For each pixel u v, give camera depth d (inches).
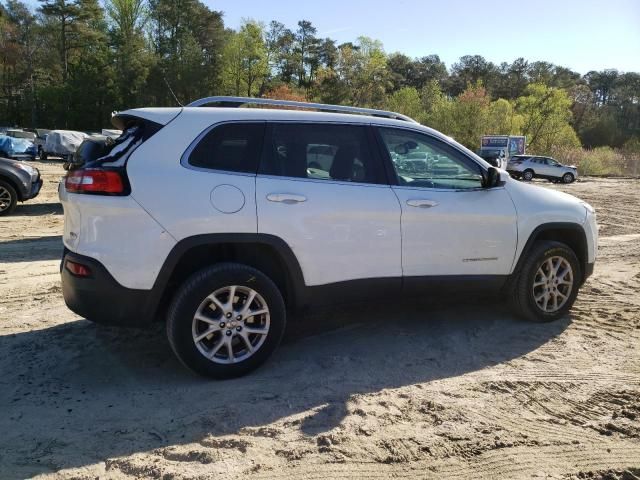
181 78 2477.9
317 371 154.6
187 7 2844.5
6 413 128.9
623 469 110.1
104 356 163.5
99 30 2960.1
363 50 2896.2
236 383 146.0
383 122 170.1
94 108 2593.5
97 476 104.6
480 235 176.9
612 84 5007.4
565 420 129.1
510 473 107.8
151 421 125.7
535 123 2256.4
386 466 109.3
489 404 136.0
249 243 147.6
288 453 112.9
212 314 145.1
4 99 3115.2
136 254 136.6
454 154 179.2
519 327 191.0
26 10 3100.4
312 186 154.2
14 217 439.8
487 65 4746.6
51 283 245.0
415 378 150.9
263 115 154.4
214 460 109.9
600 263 308.0
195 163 144.2
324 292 157.6
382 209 160.9
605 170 1846.7
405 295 171.2
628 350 172.6
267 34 2733.8
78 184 137.9
